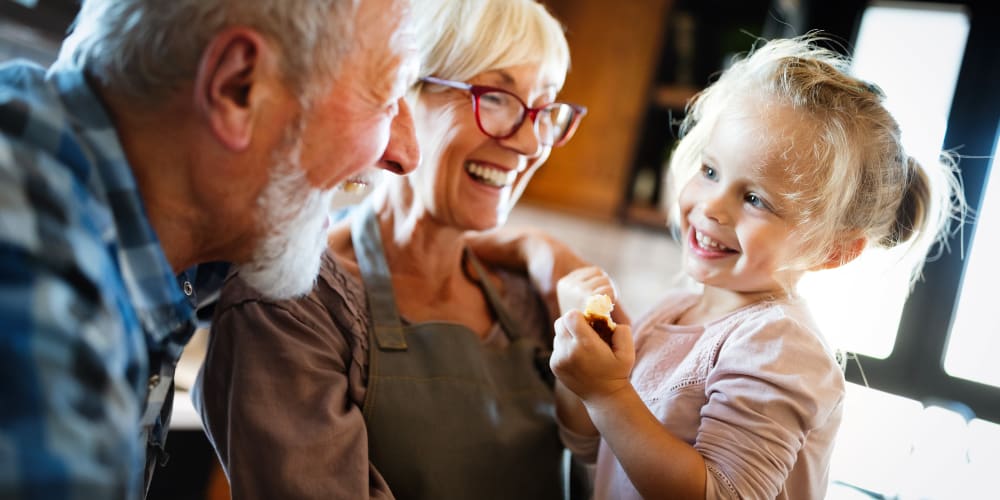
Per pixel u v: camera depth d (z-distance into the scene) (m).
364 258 1.12
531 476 1.11
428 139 1.11
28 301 0.49
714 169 1.09
